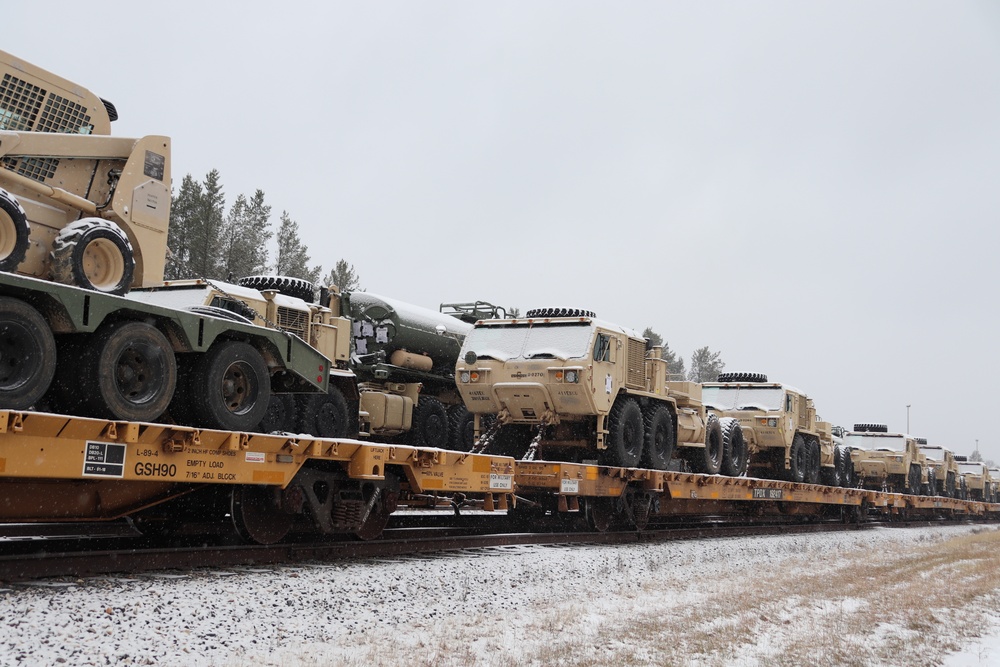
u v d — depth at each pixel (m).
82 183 8.34
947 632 8.30
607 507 14.30
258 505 9.03
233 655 5.92
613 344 14.23
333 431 14.45
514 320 14.24
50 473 6.59
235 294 13.61
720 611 8.60
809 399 23.05
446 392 18.83
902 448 30.34
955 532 26.03
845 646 7.31
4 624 5.69
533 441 13.54
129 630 5.99
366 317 17.17
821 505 22.94
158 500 8.43
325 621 7.01
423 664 6.03
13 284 6.70
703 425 17.33
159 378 7.78
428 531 12.34
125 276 8.04
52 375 7.02
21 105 8.12
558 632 7.35
